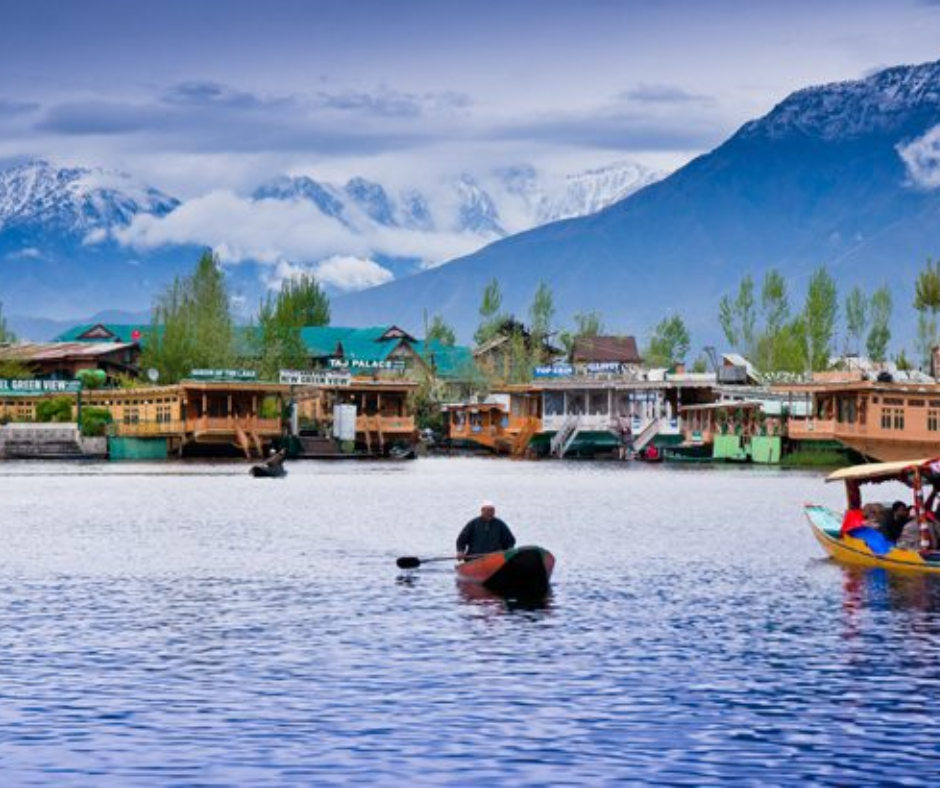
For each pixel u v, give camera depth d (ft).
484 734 86.89
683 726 88.94
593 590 149.48
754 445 528.63
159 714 91.76
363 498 309.42
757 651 112.98
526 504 294.46
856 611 133.90
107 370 647.97
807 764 80.79
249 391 532.73
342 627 124.67
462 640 117.91
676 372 643.45
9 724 89.15
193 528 227.40
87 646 114.83
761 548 195.31
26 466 474.49
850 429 465.06
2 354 654.94
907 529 166.20
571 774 78.89
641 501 305.12
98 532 218.79
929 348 650.84
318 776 78.48
